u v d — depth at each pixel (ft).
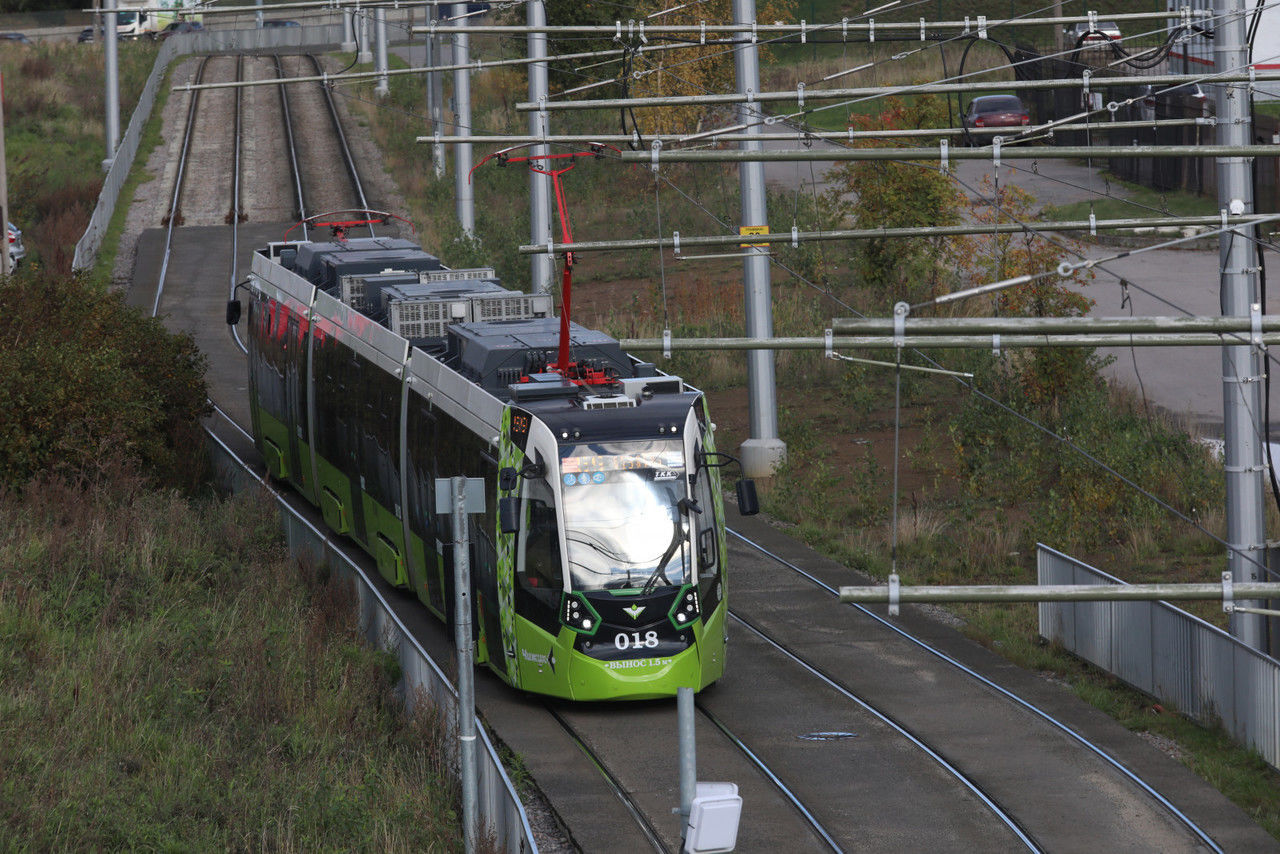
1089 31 204.33
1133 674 197.06
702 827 100.63
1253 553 185.68
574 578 184.24
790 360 404.77
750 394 312.50
